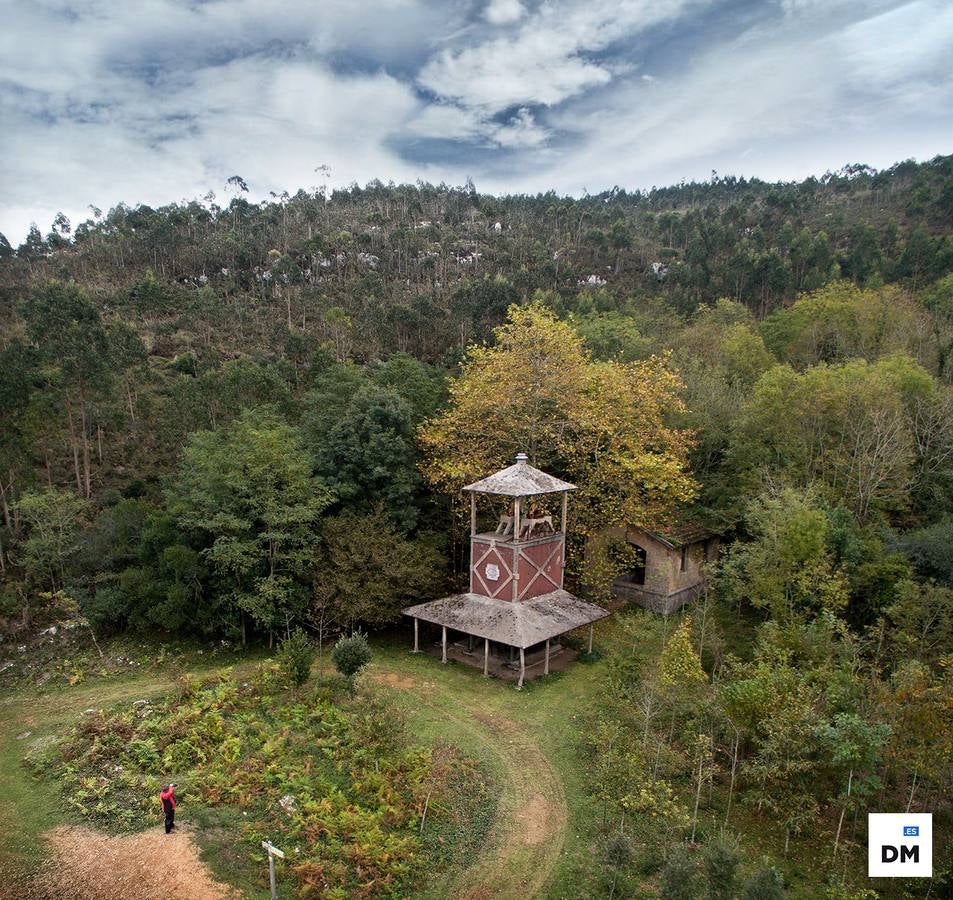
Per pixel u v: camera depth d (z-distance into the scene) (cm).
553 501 3703
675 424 4144
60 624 3362
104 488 4288
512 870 1800
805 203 12594
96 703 2773
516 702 2780
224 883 1686
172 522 3288
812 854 1902
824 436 3594
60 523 3450
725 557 3397
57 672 3061
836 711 2008
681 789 2164
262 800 2020
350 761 2212
